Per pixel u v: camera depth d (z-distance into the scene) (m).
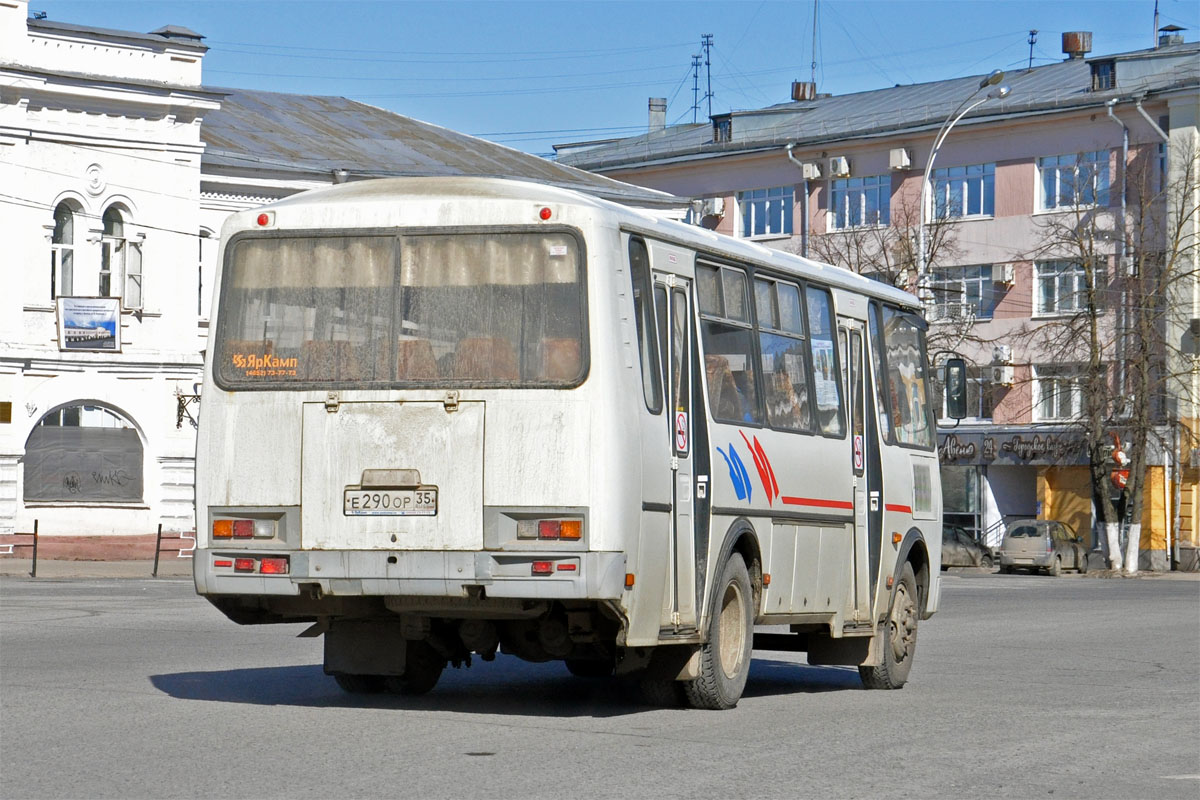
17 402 45.31
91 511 46.66
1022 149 65.06
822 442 15.98
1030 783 10.47
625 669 13.23
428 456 12.47
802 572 15.45
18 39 44.62
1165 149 61.66
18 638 20.23
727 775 10.35
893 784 10.23
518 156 64.19
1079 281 64.00
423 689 14.87
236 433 12.84
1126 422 57.84
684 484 13.30
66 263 46.22
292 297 12.89
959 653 21.97
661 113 89.50
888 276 63.16
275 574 12.68
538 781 9.91
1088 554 61.38
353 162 55.75
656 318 13.10
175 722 12.34
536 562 12.25
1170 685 17.52
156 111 47.12
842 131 70.19
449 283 12.63
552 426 12.30
